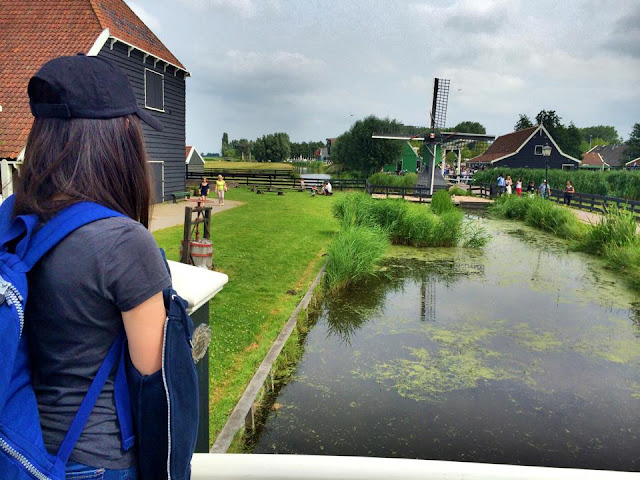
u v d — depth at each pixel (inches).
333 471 45.8
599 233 565.9
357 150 2021.4
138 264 34.4
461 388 223.6
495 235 695.7
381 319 317.7
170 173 883.4
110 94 37.8
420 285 409.1
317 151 5433.1
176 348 35.9
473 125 5078.7
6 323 30.9
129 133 39.5
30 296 33.9
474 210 1037.2
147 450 36.8
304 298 327.0
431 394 217.2
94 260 33.4
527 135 2133.4
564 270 475.8
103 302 34.2
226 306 300.7
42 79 36.4
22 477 32.7
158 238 514.6
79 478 34.7
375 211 610.9
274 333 263.1
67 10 654.5
